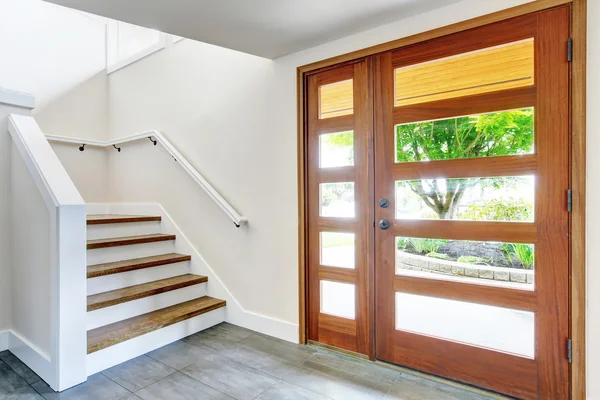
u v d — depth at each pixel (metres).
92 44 3.95
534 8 1.62
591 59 1.51
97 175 3.94
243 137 2.71
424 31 1.90
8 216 2.27
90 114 3.92
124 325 2.23
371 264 2.13
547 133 1.62
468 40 1.80
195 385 1.85
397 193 2.05
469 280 1.83
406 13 1.89
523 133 1.68
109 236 2.93
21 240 2.14
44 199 1.89
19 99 2.33
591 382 1.52
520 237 1.69
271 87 2.53
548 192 1.62
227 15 1.85
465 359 1.84
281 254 2.49
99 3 1.68
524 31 1.66
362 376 1.95
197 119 3.05
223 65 2.84
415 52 1.95
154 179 3.46
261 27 2.01
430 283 1.94
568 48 1.56
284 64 2.46
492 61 1.75
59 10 3.69
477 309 1.82
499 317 1.76
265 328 2.56
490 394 1.76
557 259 1.60
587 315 1.53
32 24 3.49
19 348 2.13
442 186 1.91
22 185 2.14
